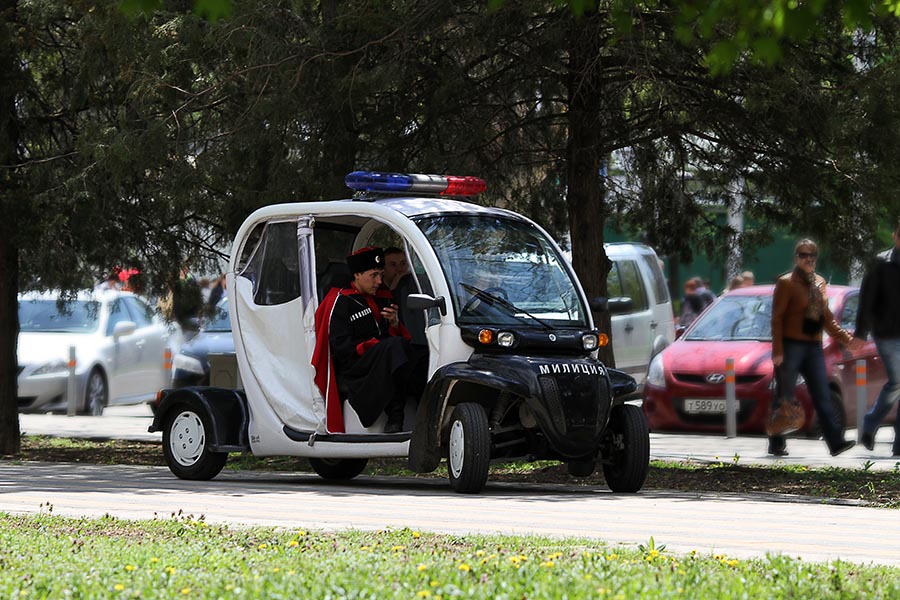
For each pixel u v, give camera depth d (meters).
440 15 28.28
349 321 26.75
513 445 25.80
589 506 21.77
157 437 44.56
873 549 16.44
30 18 34.69
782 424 32.59
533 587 11.90
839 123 27.69
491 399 25.75
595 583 12.05
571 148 30.48
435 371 25.06
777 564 13.48
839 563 14.18
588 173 30.58
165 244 36.47
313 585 12.03
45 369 52.59
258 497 23.34
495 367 24.62
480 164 31.50
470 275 25.75
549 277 26.52
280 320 27.52
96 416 53.62
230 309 28.39
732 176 31.52
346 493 24.50
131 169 30.81
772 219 32.31
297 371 27.25
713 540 17.17
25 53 36.22
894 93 27.67
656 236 33.72
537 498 23.47
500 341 24.97
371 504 21.94
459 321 25.11
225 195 31.52
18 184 35.91
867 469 28.66
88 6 31.03
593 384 24.52
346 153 30.09
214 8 13.84
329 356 26.67
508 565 13.11
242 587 12.08
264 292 27.97
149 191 33.75
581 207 30.75
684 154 32.25
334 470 29.42
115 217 35.00
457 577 12.34
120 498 22.91
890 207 28.58
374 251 27.12
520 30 28.20
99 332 54.31
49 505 19.95
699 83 28.70
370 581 12.26
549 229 33.41
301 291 27.14
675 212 33.41
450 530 17.86
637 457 24.89
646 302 52.34
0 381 38.56
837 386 40.12
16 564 13.84
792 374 32.31
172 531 16.92
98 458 37.56
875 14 16.56
